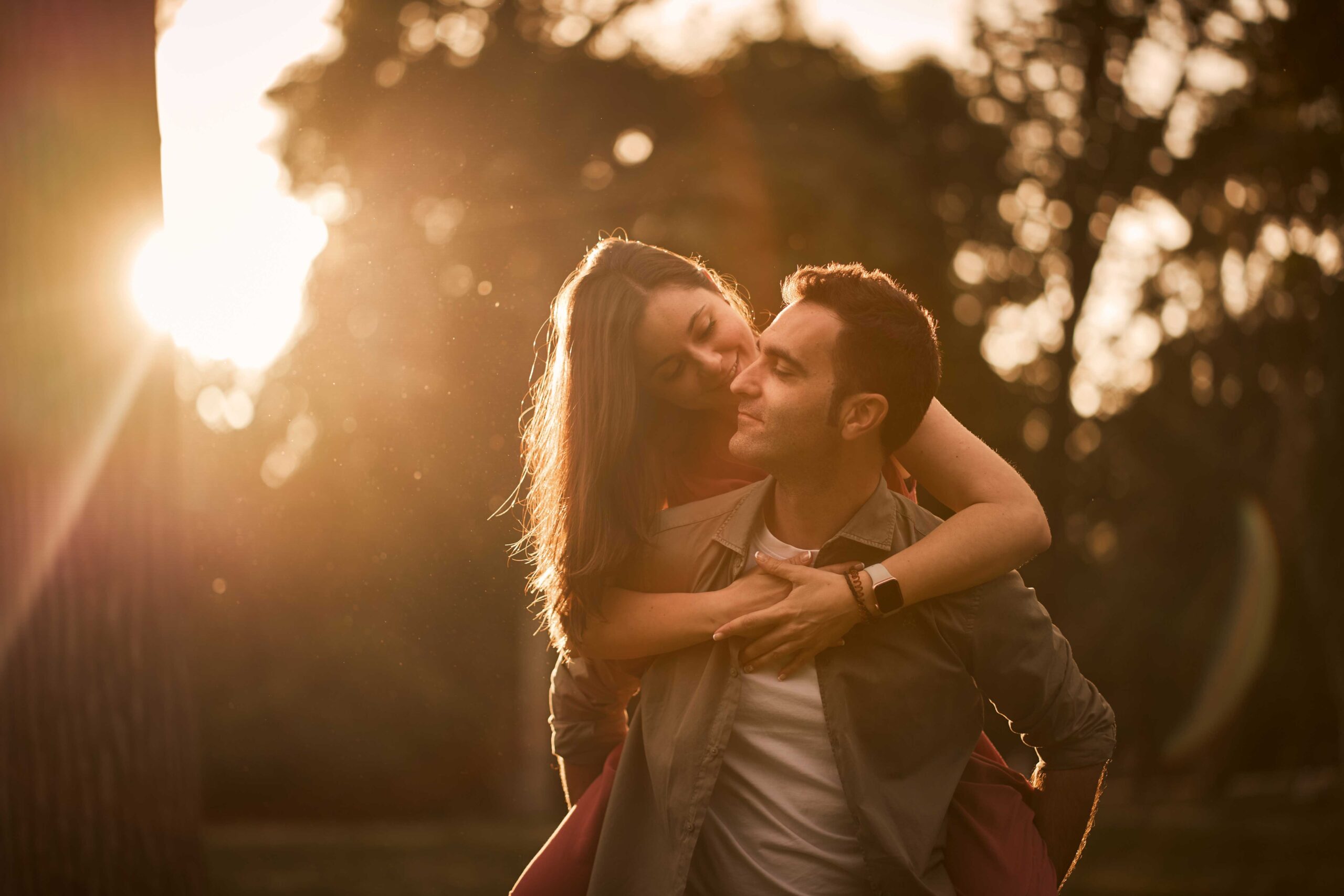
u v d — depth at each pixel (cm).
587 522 219
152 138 299
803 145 1867
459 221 1183
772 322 208
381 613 584
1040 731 216
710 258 1716
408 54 1541
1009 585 211
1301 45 1237
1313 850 1190
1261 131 1355
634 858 217
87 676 282
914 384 202
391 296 779
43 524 280
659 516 225
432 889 1164
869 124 2055
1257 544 2017
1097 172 1798
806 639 201
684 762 208
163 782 290
